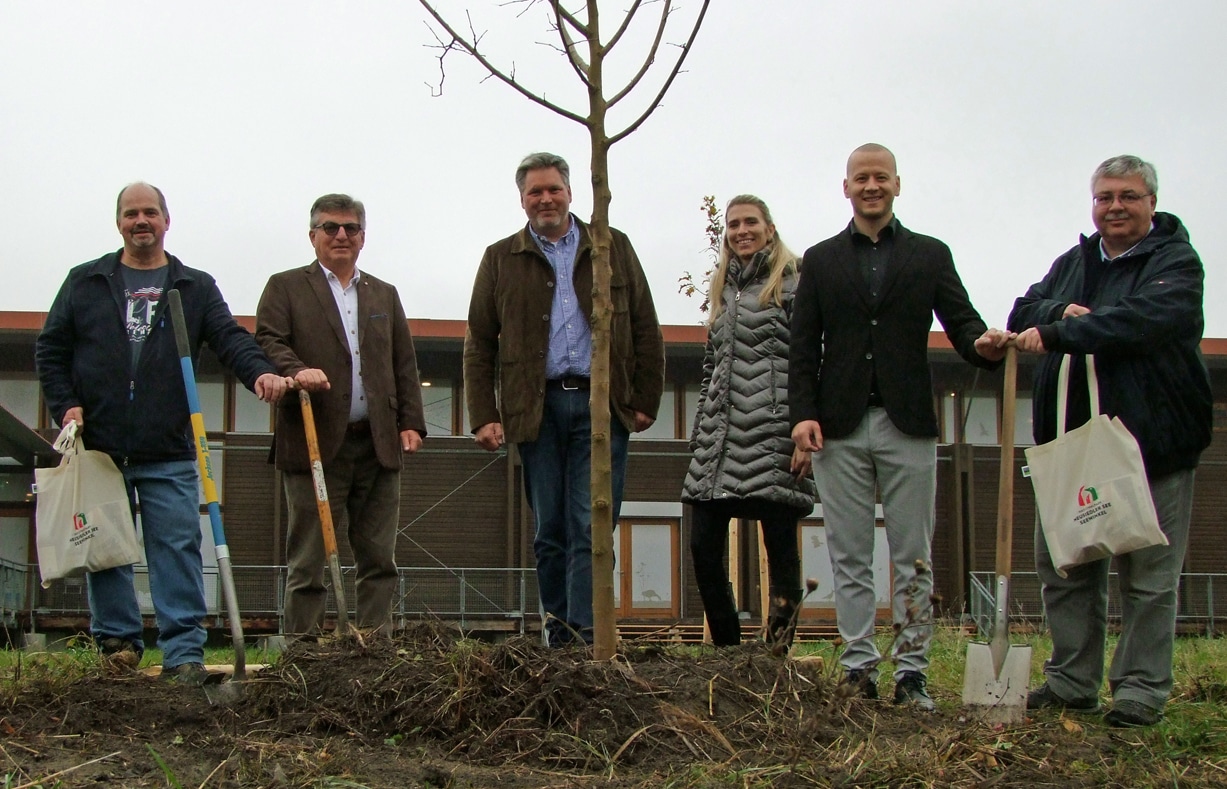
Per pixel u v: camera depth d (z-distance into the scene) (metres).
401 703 4.59
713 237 10.46
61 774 3.97
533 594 26.02
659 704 4.54
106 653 5.85
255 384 5.92
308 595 6.54
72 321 6.01
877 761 4.22
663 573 27.11
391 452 6.67
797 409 5.77
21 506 25.50
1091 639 5.66
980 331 5.66
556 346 6.40
